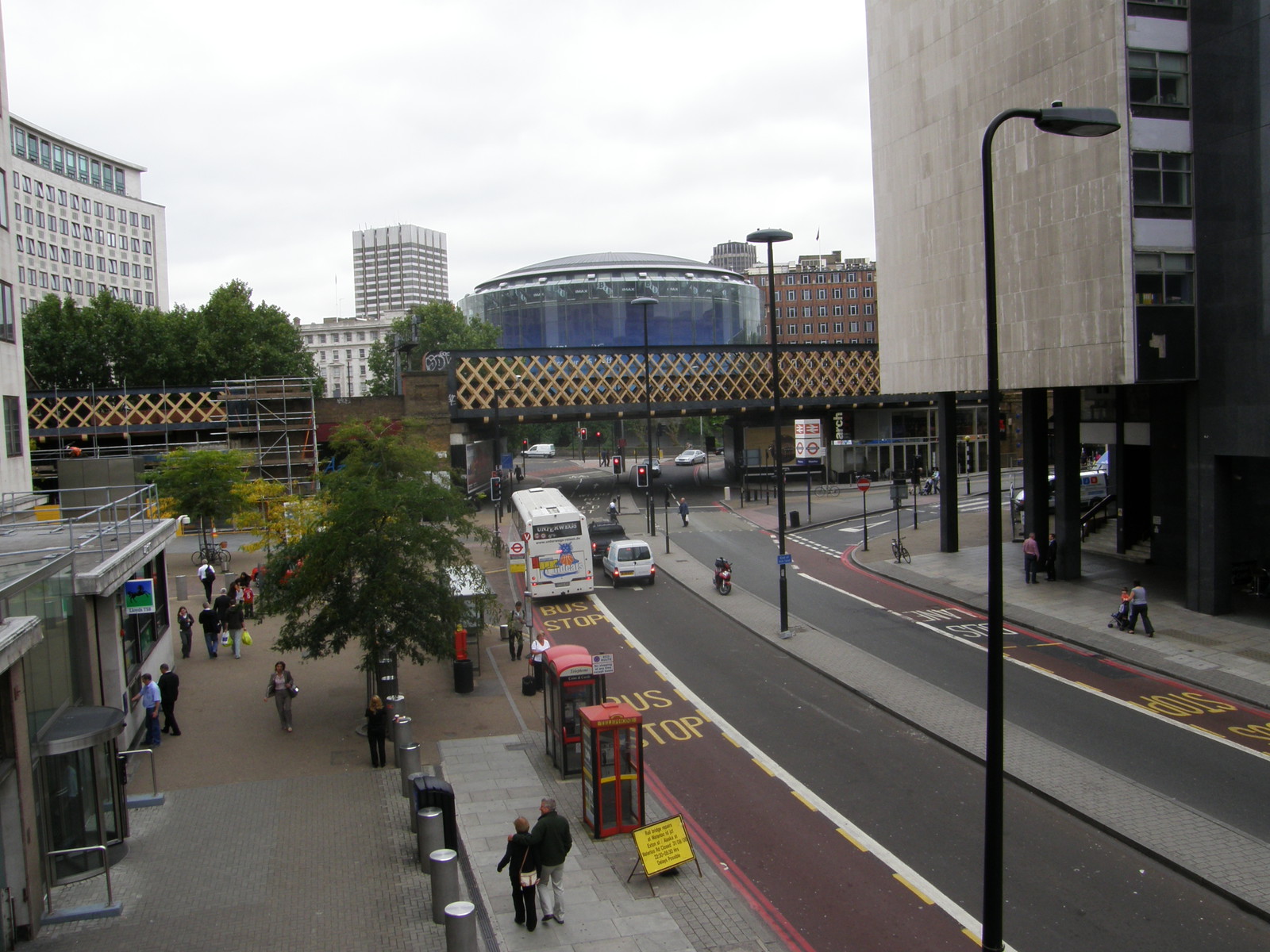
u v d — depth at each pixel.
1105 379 29.44
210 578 34.38
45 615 15.38
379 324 195.38
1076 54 30.27
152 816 16.78
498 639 30.09
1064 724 20.45
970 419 81.19
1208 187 27.94
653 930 12.60
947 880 13.95
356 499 21.08
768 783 17.83
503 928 12.66
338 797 17.58
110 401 63.09
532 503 38.41
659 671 25.89
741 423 79.88
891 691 22.98
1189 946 12.17
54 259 115.56
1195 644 25.67
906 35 40.56
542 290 105.31
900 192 41.53
